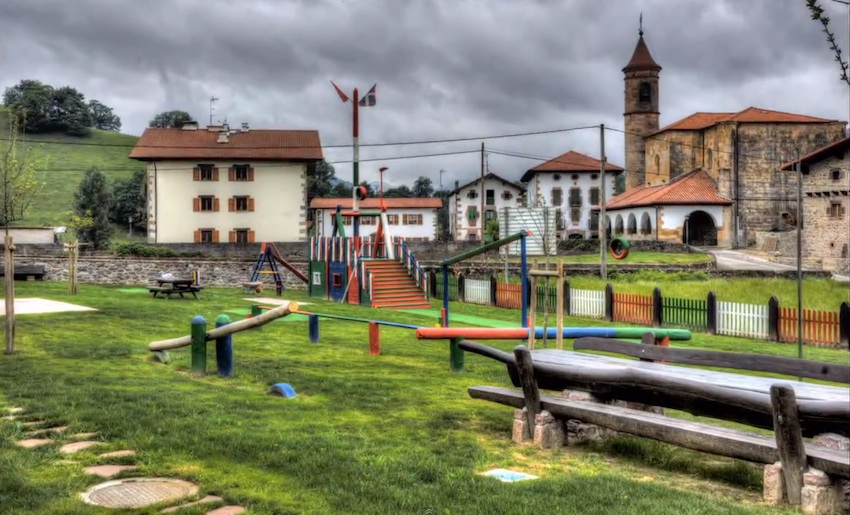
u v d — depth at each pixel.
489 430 9.07
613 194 91.38
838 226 49.69
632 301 30.28
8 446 7.63
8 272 14.11
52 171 111.38
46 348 14.83
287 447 7.70
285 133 63.84
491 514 5.84
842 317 23.45
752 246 66.69
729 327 27.12
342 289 36.00
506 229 19.05
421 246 60.06
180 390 10.93
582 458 7.86
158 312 23.05
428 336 13.38
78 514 5.73
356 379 12.66
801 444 6.06
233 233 58.75
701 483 7.04
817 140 67.38
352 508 5.96
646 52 86.88
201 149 59.28
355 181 40.50
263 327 21.42
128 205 96.00
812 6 7.73
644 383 7.39
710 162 72.12
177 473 6.86
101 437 8.08
